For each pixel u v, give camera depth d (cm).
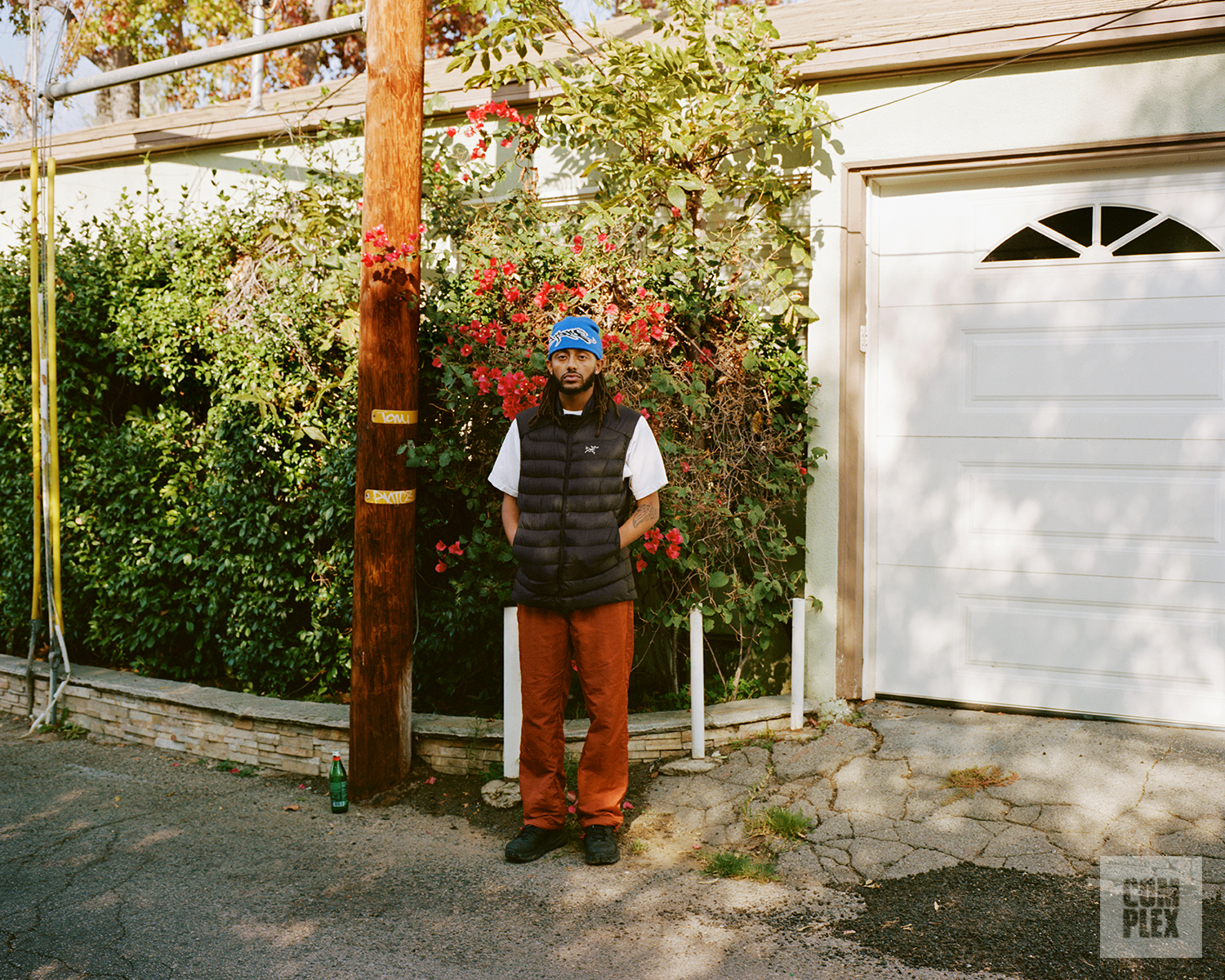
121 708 512
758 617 466
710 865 342
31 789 438
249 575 514
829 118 445
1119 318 429
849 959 281
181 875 346
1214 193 416
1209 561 417
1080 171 434
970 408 453
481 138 528
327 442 502
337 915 315
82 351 571
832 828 356
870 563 470
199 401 589
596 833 353
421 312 461
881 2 464
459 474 444
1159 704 426
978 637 455
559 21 488
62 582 571
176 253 571
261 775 454
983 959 277
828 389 459
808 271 471
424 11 412
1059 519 440
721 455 446
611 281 450
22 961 288
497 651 487
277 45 488
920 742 412
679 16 464
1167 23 398
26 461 588
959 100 438
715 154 480
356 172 572
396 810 405
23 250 622
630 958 286
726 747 432
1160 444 423
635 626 488
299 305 508
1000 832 341
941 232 456
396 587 414
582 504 344
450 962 285
